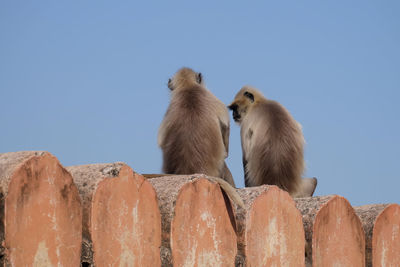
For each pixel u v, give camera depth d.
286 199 22.23
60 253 15.88
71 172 17.61
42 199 15.61
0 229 14.78
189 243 18.89
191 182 19.20
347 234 24.38
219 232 19.95
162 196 18.83
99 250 16.59
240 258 20.52
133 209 17.67
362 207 27.09
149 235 18.09
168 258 18.28
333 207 23.80
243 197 21.31
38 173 15.58
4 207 14.78
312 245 22.83
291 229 22.27
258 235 20.97
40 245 15.45
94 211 16.61
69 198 16.25
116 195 17.23
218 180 20.19
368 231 25.69
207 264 19.39
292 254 22.17
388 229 26.36
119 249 17.16
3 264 14.68
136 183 17.86
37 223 15.45
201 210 19.41
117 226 17.19
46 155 15.80
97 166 17.52
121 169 17.47
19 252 14.98
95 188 16.70
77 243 16.33
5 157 15.68
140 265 17.69
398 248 26.81
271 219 21.56
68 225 16.16
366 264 25.52
